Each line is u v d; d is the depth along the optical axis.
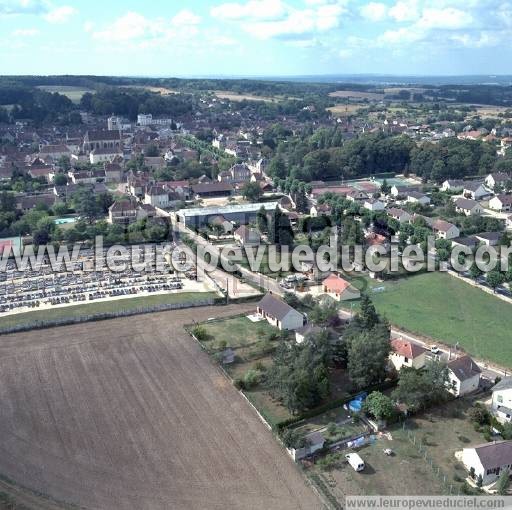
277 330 146.38
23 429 105.00
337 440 103.12
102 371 126.19
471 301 169.00
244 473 94.00
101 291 171.62
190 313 158.12
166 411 111.25
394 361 130.50
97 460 96.75
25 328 146.38
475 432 105.56
